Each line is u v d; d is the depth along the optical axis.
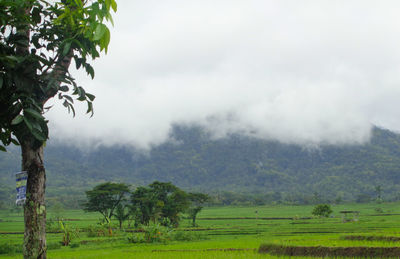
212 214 149.75
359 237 20.56
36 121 8.66
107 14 6.86
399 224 68.06
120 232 64.12
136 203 77.81
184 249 29.45
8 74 8.58
